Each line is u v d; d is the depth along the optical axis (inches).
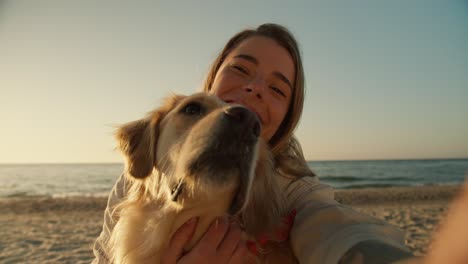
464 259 3.4
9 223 71.1
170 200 12.4
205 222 12.9
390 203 95.6
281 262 13.3
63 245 52.8
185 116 13.4
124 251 13.5
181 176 11.9
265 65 17.1
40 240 56.1
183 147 12.2
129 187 16.8
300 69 19.0
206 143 11.4
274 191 14.4
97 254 16.2
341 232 9.9
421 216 70.2
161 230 12.9
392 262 7.4
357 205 91.9
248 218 13.9
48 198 117.4
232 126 11.4
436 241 3.9
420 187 151.6
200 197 11.9
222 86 17.0
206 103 13.5
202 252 12.1
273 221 13.7
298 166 17.7
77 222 71.7
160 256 12.9
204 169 11.3
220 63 19.8
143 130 15.3
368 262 8.0
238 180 11.6
